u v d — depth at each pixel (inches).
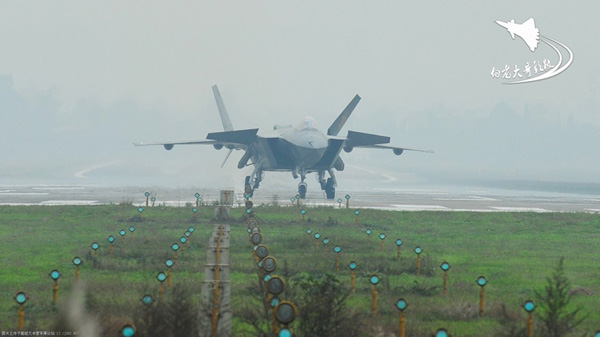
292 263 4217.5
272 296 2667.3
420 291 3484.3
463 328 2699.3
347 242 5472.4
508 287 3720.5
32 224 6624.0
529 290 3607.3
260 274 2970.0
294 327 2527.1
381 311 2955.2
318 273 3971.5
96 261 4158.5
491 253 5132.9
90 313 2573.8
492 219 7746.1
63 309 2748.5
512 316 2856.8
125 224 6697.8
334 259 4483.3
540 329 2506.2
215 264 4190.5
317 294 2455.7
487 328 2704.2
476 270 4318.4
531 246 5600.4
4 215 7386.8
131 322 2469.2
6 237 5625.0
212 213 7691.9
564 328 2434.8
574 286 3710.6
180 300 2306.8
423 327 2689.5
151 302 2292.1
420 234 6338.6
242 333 2450.8
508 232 6619.1
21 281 3636.8
